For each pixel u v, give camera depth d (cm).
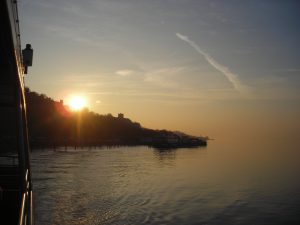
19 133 778
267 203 4978
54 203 4328
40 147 15088
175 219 3894
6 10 494
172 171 9181
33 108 15812
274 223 3875
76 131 19750
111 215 3909
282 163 12625
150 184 6544
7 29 564
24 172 791
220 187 6431
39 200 4459
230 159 14600
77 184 5981
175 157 15200
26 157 1074
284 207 4722
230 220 3966
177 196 5325
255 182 7231
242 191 6019
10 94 1132
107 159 12262
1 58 838
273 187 6538
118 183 6438
